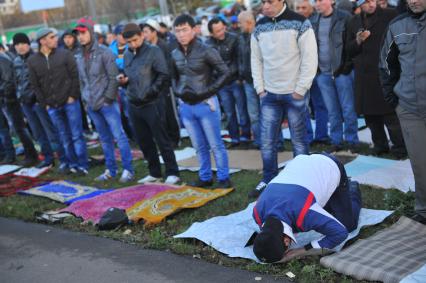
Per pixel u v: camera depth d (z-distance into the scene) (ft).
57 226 19.62
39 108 28.02
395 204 17.12
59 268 15.76
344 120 24.48
